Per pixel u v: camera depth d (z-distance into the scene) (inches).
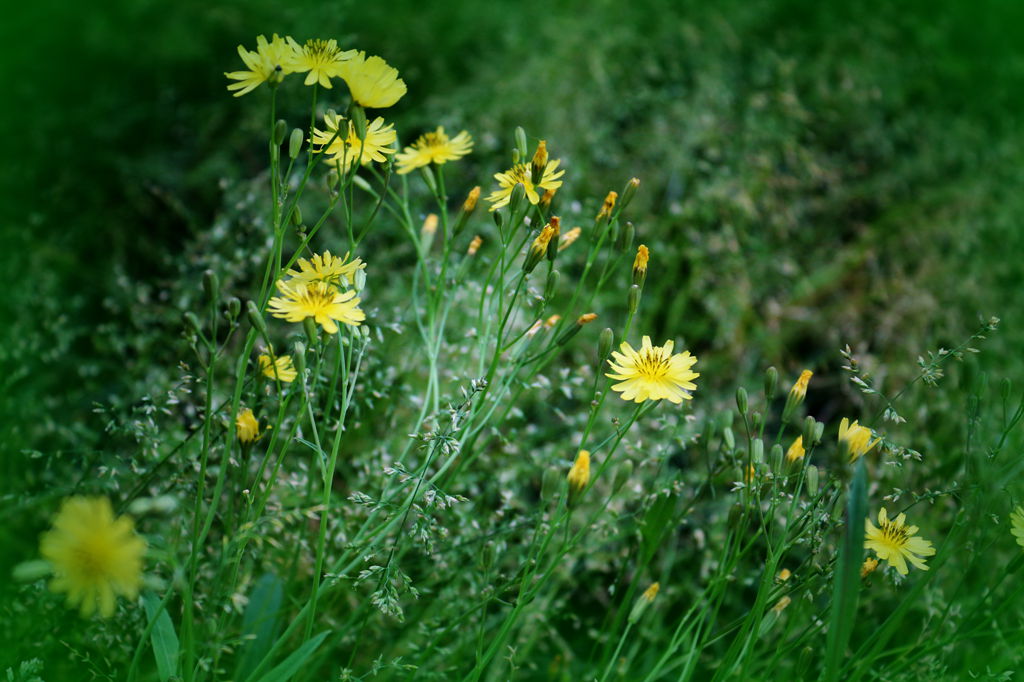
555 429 25.1
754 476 18.7
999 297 30.5
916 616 23.1
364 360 22.2
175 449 19.3
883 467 23.4
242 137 33.2
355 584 18.0
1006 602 18.9
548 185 18.9
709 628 18.7
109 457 20.1
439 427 19.2
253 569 21.3
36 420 24.5
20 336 25.2
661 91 35.0
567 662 22.3
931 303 29.1
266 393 19.8
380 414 23.8
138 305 25.9
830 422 27.7
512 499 22.1
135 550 15.5
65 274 29.2
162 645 17.6
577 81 34.7
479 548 21.2
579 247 28.2
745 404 18.5
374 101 17.7
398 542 18.3
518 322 25.5
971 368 19.1
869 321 30.7
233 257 26.0
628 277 29.3
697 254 29.0
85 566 15.5
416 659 20.4
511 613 18.0
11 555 21.5
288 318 17.6
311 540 21.8
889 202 34.7
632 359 18.6
